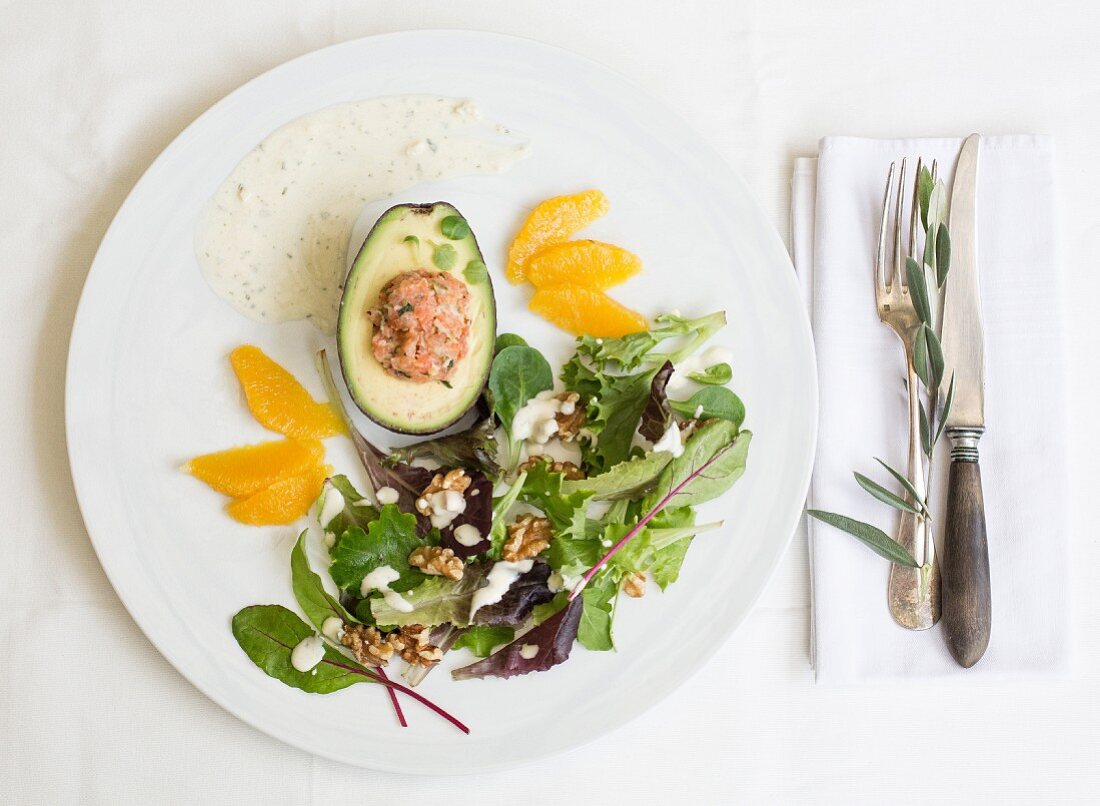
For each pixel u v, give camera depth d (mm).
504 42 665
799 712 684
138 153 676
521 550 644
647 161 672
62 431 666
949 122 701
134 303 654
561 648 644
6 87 675
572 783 678
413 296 616
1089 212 705
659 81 694
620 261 666
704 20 697
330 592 654
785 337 667
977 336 674
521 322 668
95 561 664
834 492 676
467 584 644
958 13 705
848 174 683
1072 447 698
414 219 627
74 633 662
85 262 672
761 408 667
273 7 684
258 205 661
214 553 652
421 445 655
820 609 670
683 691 682
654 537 646
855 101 700
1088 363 701
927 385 667
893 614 671
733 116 695
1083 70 700
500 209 670
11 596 661
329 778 668
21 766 657
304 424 657
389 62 664
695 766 680
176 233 657
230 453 656
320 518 653
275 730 643
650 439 653
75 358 648
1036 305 686
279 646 648
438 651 645
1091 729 689
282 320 662
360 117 665
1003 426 682
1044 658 673
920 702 688
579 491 641
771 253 668
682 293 671
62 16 678
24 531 663
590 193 667
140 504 650
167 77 679
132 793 660
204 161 658
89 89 676
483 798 674
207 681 646
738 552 662
